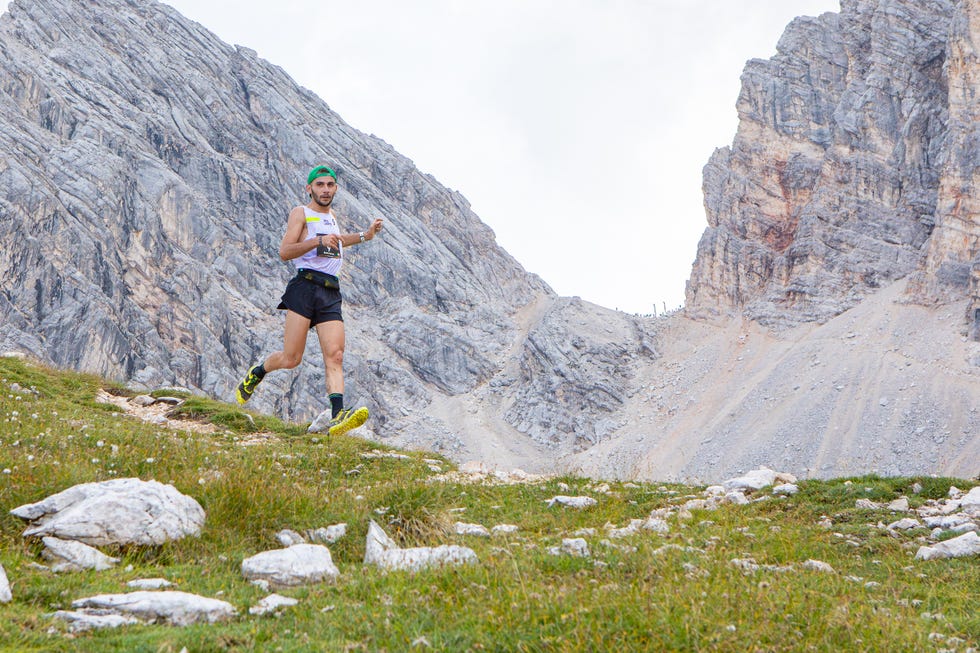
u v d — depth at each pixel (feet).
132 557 29.04
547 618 20.43
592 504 49.65
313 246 34.27
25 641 18.88
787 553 37.24
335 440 67.15
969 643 24.13
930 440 582.35
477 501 49.11
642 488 56.03
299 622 21.66
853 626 22.24
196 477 38.09
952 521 44.24
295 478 49.67
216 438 66.69
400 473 55.77
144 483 31.94
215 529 32.81
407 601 22.39
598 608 20.79
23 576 24.75
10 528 28.94
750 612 22.20
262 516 34.76
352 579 26.07
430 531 36.22
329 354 34.86
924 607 29.78
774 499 51.34
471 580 24.06
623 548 30.42
